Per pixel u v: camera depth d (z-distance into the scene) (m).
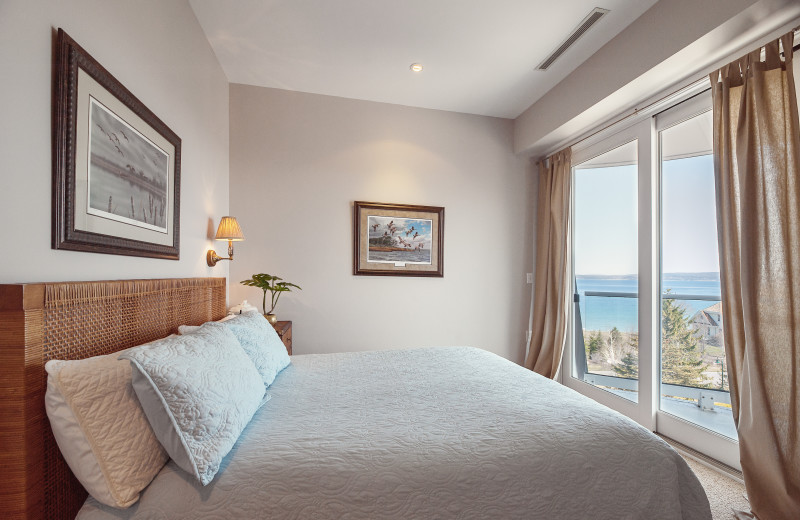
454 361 2.17
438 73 2.99
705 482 1.95
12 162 0.95
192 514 0.95
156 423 1.03
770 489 1.68
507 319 3.79
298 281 3.28
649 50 2.20
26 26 0.99
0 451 0.90
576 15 2.28
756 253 1.79
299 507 0.98
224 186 3.02
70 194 1.13
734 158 1.94
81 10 1.22
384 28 2.44
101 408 0.99
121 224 1.44
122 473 0.96
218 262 2.81
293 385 1.74
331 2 2.20
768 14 1.71
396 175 3.52
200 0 2.18
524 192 3.85
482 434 1.23
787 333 1.66
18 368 0.90
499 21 2.35
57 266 1.11
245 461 1.06
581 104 2.83
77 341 1.13
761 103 1.79
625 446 1.22
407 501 1.03
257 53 2.73
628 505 1.14
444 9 2.25
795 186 1.65
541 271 3.73
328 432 1.24
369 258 3.42
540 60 2.79
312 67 2.92
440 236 3.60
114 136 1.38
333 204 3.36
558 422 1.32
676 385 2.43
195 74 2.32
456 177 3.68
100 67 1.27
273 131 3.25
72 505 1.07
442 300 3.62
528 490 1.10
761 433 1.71
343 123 3.40
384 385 1.73
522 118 3.69
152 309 1.62
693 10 1.92
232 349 1.40
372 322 3.44
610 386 2.97
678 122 2.44
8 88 0.94
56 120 1.10
